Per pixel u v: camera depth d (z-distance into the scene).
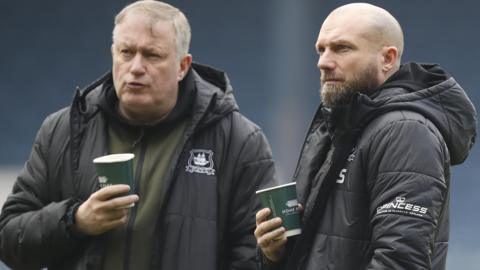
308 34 70.19
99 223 12.19
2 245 13.04
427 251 10.29
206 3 73.25
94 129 13.16
